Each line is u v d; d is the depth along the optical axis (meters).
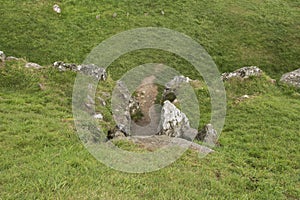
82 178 10.48
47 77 23.08
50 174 10.45
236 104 23.95
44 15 38.56
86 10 41.28
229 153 15.55
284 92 27.27
